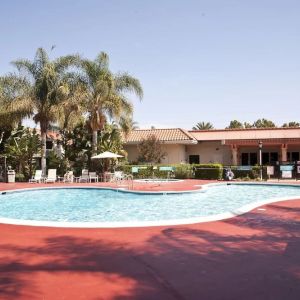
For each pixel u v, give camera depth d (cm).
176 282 566
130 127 3247
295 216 1170
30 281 573
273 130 3856
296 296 507
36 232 925
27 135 3172
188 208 1559
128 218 1323
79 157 3338
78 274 605
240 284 555
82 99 2956
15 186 2475
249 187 2523
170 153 3778
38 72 3006
